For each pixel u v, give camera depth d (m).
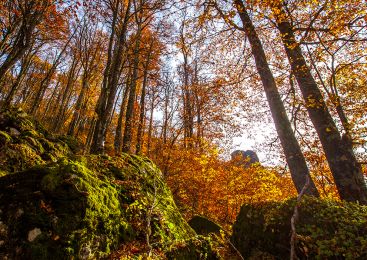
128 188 5.39
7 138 7.12
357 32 6.98
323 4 6.77
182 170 14.52
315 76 10.54
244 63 10.71
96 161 5.72
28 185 3.83
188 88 16.70
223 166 14.52
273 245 5.47
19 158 6.84
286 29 8.69
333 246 4.66
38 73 35.06
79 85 35.00
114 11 13.14
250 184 12.97
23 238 3.28
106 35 25.00
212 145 16.30
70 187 3.96
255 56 9.45
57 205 3.70
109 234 4.02
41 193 3.74
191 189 13.98
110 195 4.62
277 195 13.01
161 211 5.55
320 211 5.38
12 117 8.52
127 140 16.50
